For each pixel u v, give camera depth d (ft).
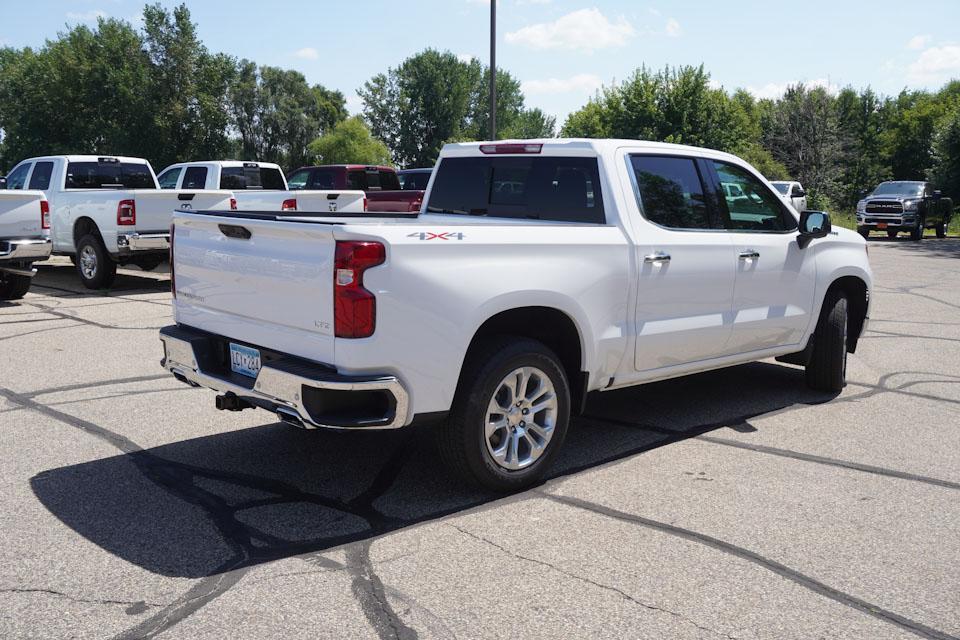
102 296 37.14
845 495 13.50
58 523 11.97
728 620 9.41
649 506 12.92
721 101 132.98
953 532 12.03
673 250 15.76
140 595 9.83
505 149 16.78
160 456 15.10
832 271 19.85
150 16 211.00
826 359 20.17
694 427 17.49
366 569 10.61
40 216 33.42
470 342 13.03
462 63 321.73
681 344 16.26
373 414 11.85
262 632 9.00
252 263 12.81
